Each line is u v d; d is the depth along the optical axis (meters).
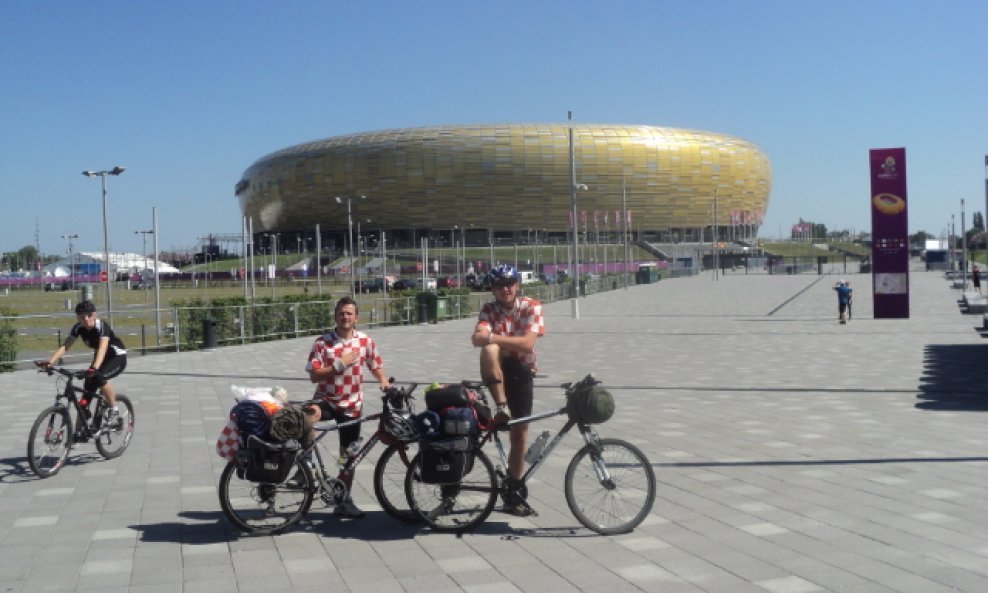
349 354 7.22
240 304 28.89
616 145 128.88
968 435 10.26
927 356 19.72
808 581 5.36
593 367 18.86
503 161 125.56
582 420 6.49
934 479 8.02
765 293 57.38
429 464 6.48
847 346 22.61
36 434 8.71
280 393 6.95
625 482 6.57
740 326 30.72
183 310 26.28
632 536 6.41
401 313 37.72
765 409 12.65
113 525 7.01
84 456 9.93
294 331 30.80
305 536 6.61
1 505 7.71
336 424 7.17
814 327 29.52
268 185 141.25
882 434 10.42
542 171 126.81
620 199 131.12
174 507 7.61
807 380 15.93
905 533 6.32
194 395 15.58
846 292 30.91
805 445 9.81
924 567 5.56
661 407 13.01
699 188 136.00
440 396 6.58
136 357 23.95
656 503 7.32
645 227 138.12
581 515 6.52
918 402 13.02
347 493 7.02
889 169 32.19
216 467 9.32
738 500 7.37
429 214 129.62
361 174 128.50
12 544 6.50
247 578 5.66
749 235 153.62
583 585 5.39
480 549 6.19
